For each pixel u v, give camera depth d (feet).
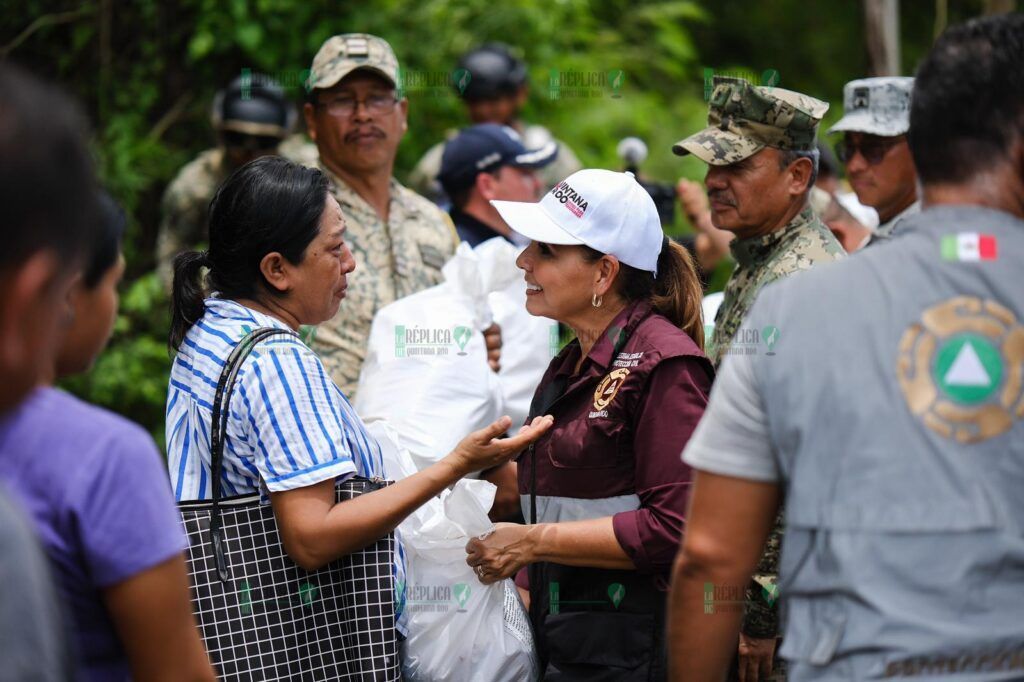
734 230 14.62
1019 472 7.61
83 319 8.14
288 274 11.96
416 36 32.24
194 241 25.89
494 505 14.03
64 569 7.39
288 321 12.16
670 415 11.57
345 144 17.79
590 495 12.10
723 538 8.58
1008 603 7.51
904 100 15.89
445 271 15.88
